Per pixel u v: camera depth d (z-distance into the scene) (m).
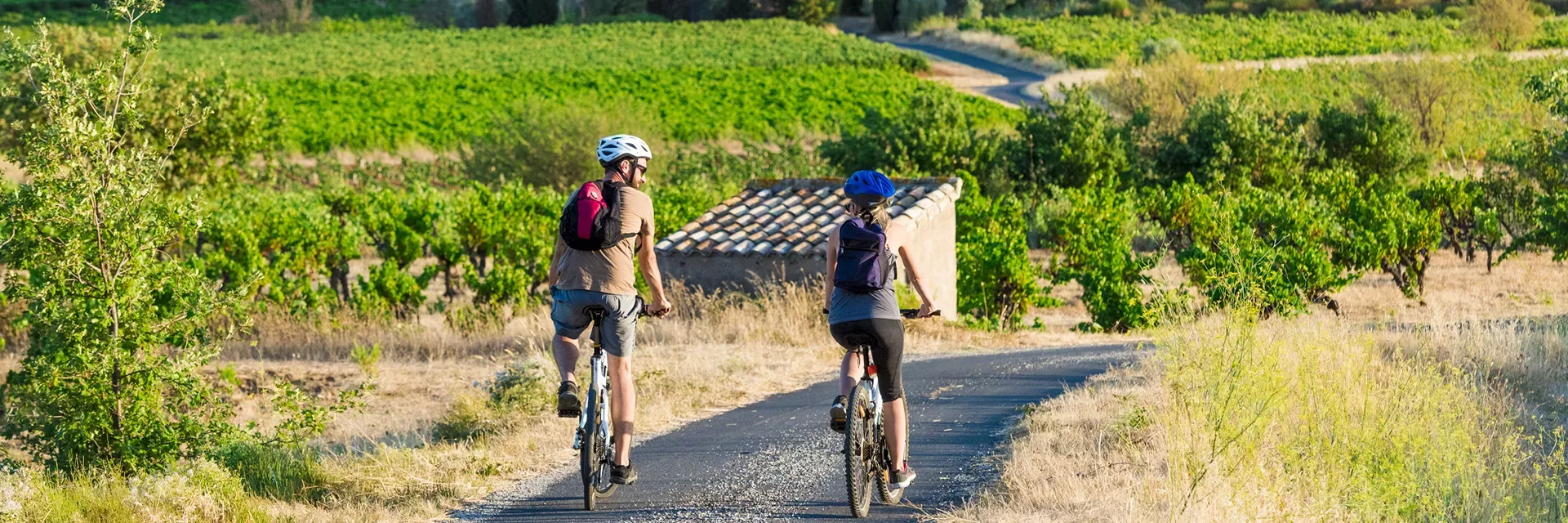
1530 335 30.64
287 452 22.89
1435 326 30.88
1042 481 17.34
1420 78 143.50
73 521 17.30
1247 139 105.00
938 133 107.06
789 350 37.91
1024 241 58.50
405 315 57.62
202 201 24.05
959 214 75.00
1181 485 15.22
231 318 25.25
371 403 36.06
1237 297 17.92
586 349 37.91
